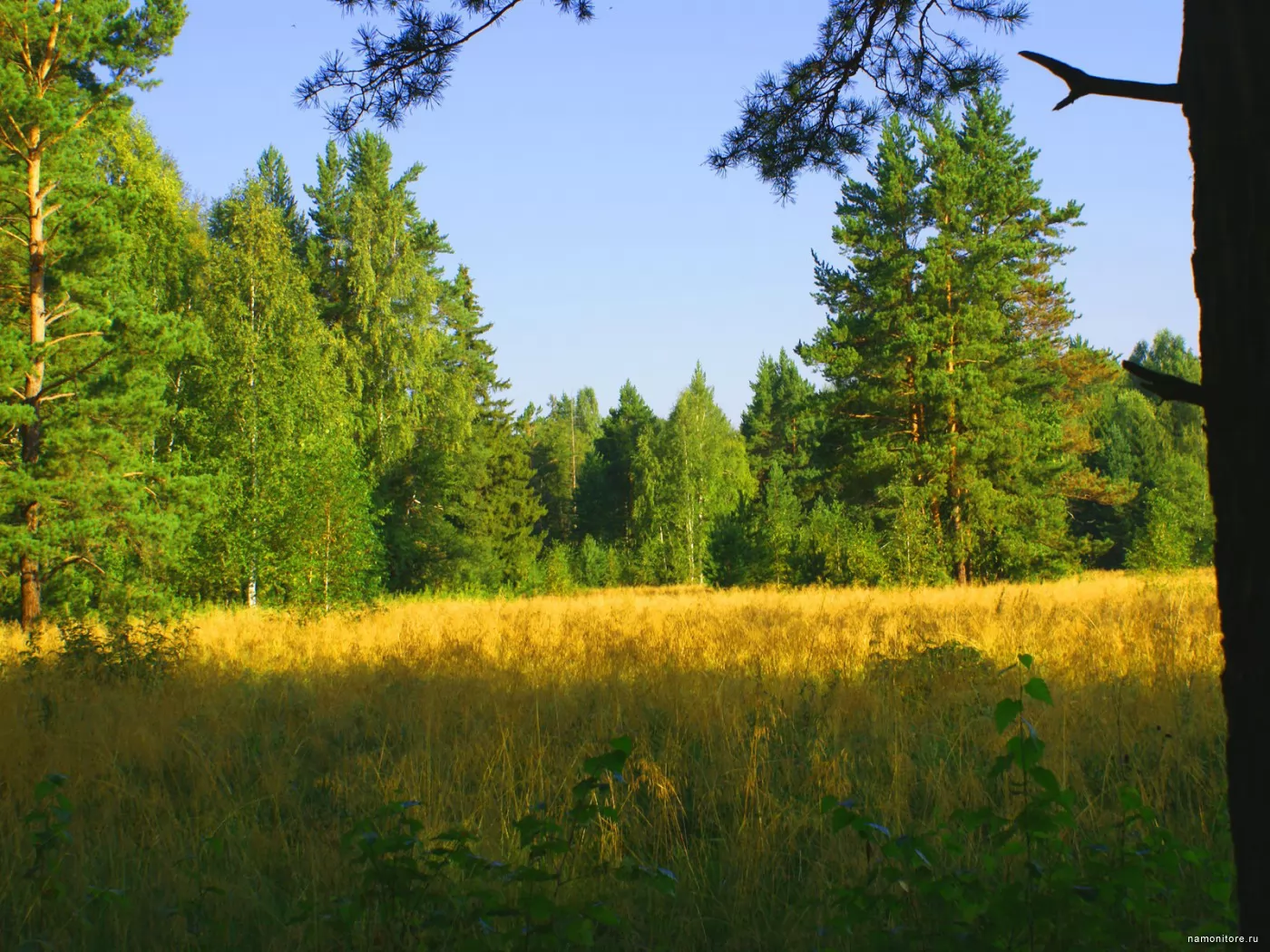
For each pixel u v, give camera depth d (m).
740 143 5.96
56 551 17.92
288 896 4.06
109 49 18.73
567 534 70.56
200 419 26.50
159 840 4.59
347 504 20.58
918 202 33.06
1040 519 32.50
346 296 40.97
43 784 4.13
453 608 21.34
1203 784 4.76
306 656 11.35
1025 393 34.41
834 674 7.88
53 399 19.33
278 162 48.28
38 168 18.77
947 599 17.25
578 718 6.84
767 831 4.50
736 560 32.72
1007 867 3.40
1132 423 59.62
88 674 9.16
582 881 4.01
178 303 28.83
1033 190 38.72
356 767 5.89
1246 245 2.05
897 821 4.38
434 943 3.32
